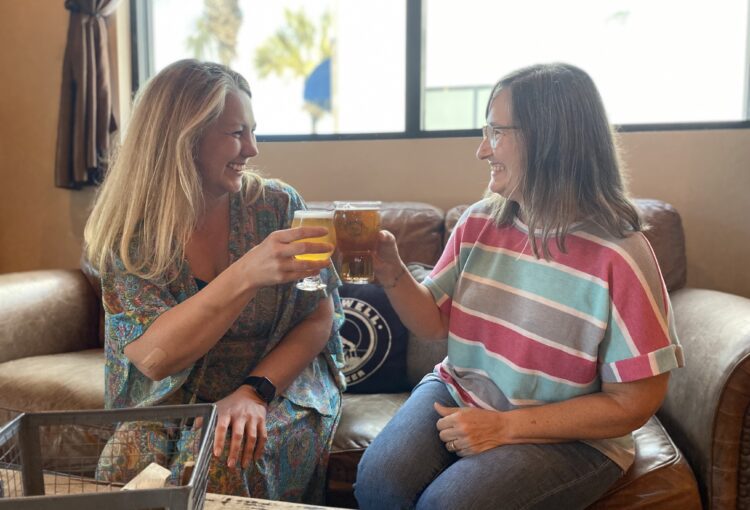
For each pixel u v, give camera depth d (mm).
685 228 2303
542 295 1222
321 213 1166
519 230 1301
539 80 1194
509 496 1100
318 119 2777
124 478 1182
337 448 1511
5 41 2859
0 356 2002
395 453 1261
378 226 1206
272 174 2678
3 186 2930
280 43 2799
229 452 1217
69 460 1061
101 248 1378
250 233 1465
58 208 2881
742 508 1282
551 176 1188
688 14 2379
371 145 2570
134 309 1305
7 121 2895
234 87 1373
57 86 2824
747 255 2258
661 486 1248
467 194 2492
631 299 1138
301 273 1171
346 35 2707
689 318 1658
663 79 2416
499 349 1278
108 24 2775
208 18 2887
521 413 1200
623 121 2451
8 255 2963
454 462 1260
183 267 1370
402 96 2678
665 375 1164
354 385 1854
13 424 845
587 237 1201
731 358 1293
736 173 2246
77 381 1815
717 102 2393
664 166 2303
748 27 2342
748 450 1270
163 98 1338
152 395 1322
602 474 1190
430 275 1433
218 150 1344
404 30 2633
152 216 1339
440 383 1445
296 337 1468
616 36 2438
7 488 885
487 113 1269
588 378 1199
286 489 1376
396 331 1891
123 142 1390
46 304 2174
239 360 1460
